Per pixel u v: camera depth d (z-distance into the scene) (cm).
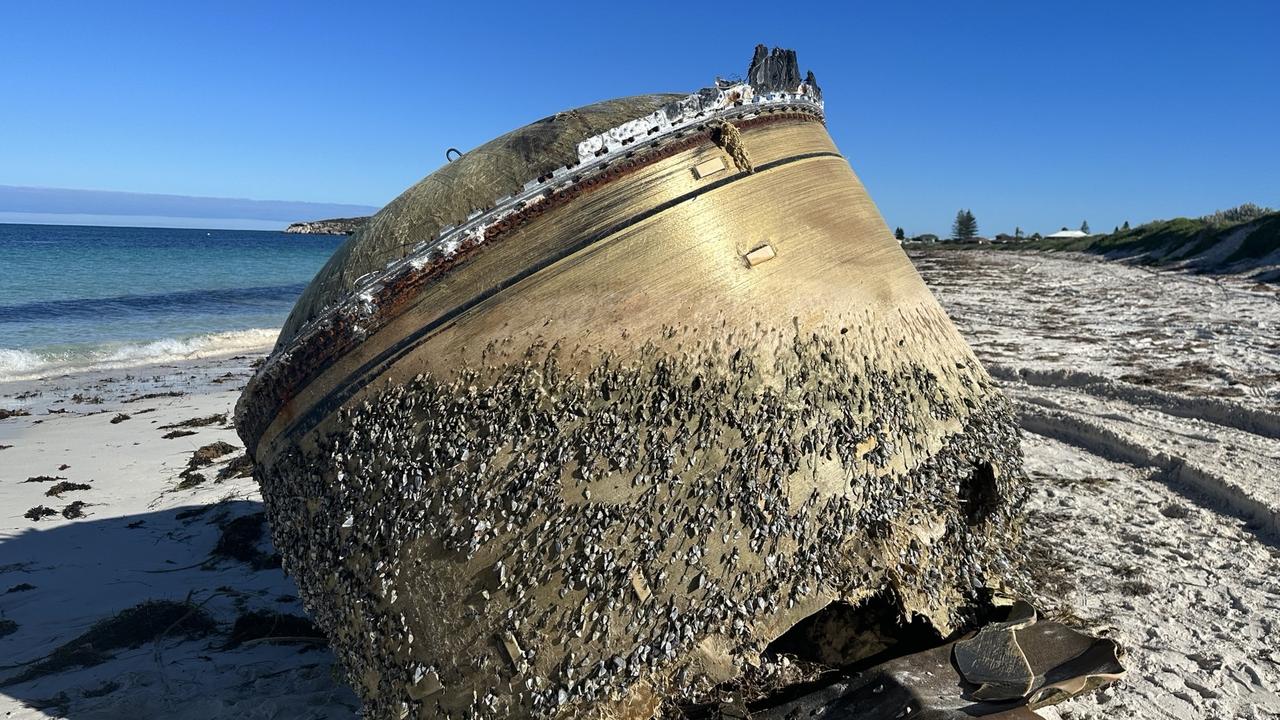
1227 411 900
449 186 366
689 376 329
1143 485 729
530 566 313
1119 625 478
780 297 347
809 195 377
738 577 312
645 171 344
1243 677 425
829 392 342
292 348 364
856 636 360
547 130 377
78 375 1789
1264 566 555
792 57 402
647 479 317
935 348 399
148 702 443
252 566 660
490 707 311
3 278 4038
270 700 439
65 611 585
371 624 336
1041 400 1018
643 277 336
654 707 307
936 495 356
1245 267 2562
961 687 324
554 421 324
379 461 337
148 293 3644
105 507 834
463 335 337
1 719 433
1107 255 3834
